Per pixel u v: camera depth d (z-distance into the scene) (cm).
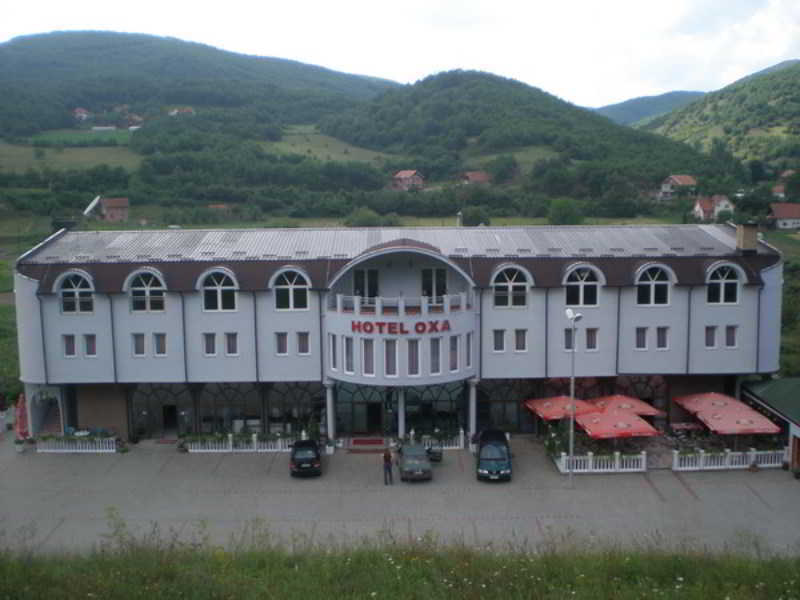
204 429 4631
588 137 17388
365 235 4847
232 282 4319
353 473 3994
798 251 10825
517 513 3434
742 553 2783
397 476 3938
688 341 4372
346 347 4241
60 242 4738
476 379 4372
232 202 12925
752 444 4097
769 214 13075
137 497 3669
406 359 4147
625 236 4781
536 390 4581
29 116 19612
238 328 4344
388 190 13800
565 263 4347
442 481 3856
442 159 16412
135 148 16575
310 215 11931
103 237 4828
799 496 3578
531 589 2156
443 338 4166
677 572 2395
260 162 15062
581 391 4619
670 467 3975
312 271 4316
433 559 2478
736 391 4556
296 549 2830
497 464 3838
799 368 5519
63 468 4072
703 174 15375
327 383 4356
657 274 4334
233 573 2339
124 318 4328
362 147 19588
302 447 4019
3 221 11606
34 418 4525
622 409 4134
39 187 13238
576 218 10606
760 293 4350
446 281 4425
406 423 4591
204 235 4872
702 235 4800
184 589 2094
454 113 19900
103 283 4275
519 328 4362
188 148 16275
